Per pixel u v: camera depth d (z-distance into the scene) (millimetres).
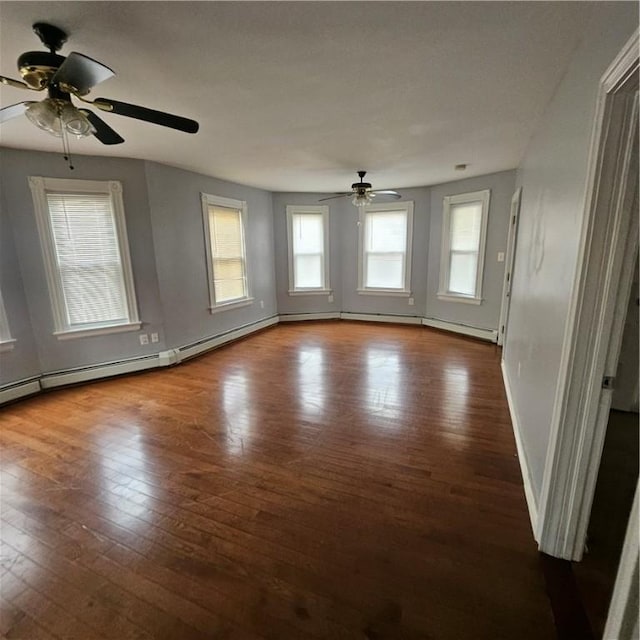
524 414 2344
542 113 2396
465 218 5035
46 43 1509
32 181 3260
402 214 5770
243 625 1351
